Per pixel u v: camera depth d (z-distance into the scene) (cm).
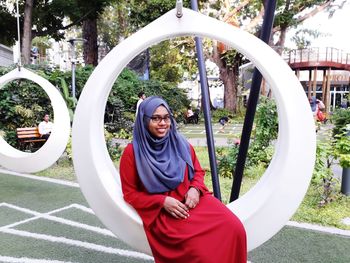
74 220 373
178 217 194
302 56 1916
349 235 337
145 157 204
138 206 204
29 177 562
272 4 233
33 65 920
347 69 1989
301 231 345
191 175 215
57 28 1508
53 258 287
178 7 207
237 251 189
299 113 204
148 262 282
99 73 218
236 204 229
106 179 222
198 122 1683
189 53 1931
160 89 1470
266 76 208
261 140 590
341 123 546
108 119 1062
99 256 292
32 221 370
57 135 448
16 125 796
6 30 1465
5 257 288
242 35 209
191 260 184
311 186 484
